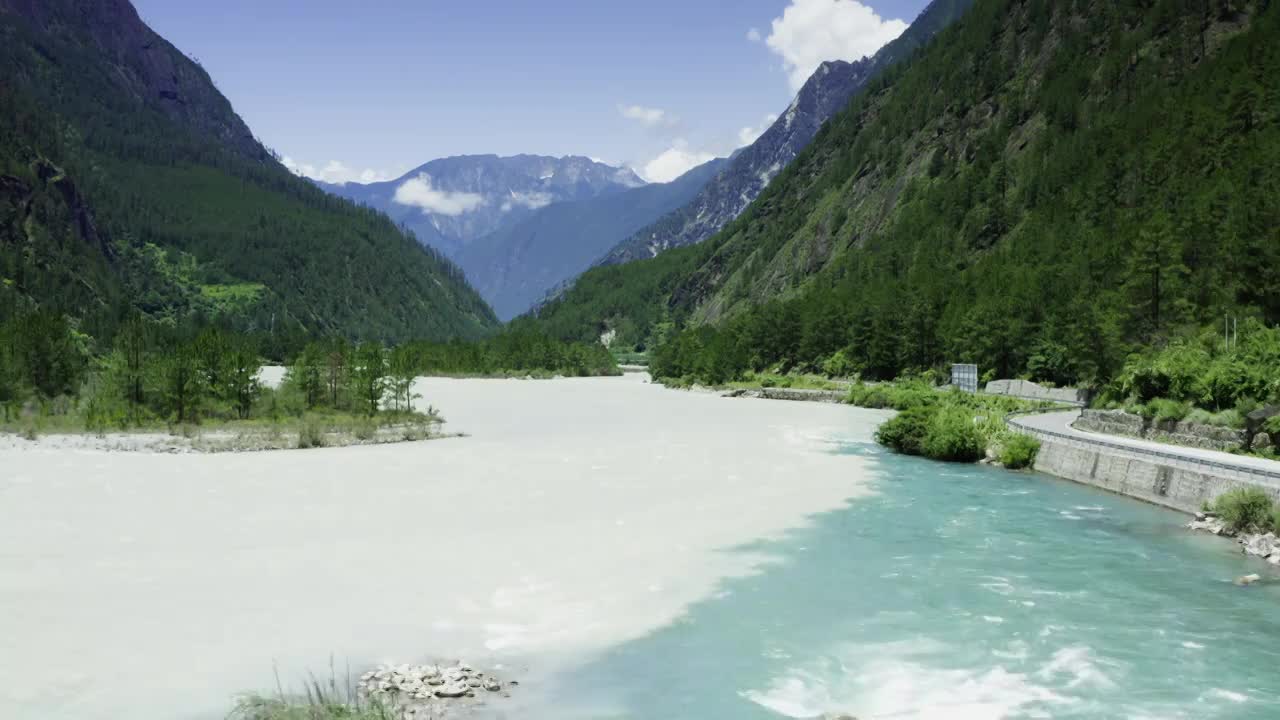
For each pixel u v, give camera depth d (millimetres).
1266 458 36062
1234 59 145375
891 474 43844
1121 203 128000
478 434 63969
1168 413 44188
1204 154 120375
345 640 18969
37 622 19688
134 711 15242
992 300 101812
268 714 14469
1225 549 28000
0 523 29766
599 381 184625
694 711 15773
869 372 118000
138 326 71938
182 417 67188
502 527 30328
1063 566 25844
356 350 82375
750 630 20141
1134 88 171125
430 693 16125
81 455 49531
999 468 46250
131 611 20562
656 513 33094
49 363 76625
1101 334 76500
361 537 28578
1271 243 70062
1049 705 16156
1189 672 17719
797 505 35094
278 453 52062
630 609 21531
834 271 188250
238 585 22812
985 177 178625
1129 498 37094
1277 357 44188
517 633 19688
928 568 25547
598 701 16156
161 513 32250
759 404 100438
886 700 16375
